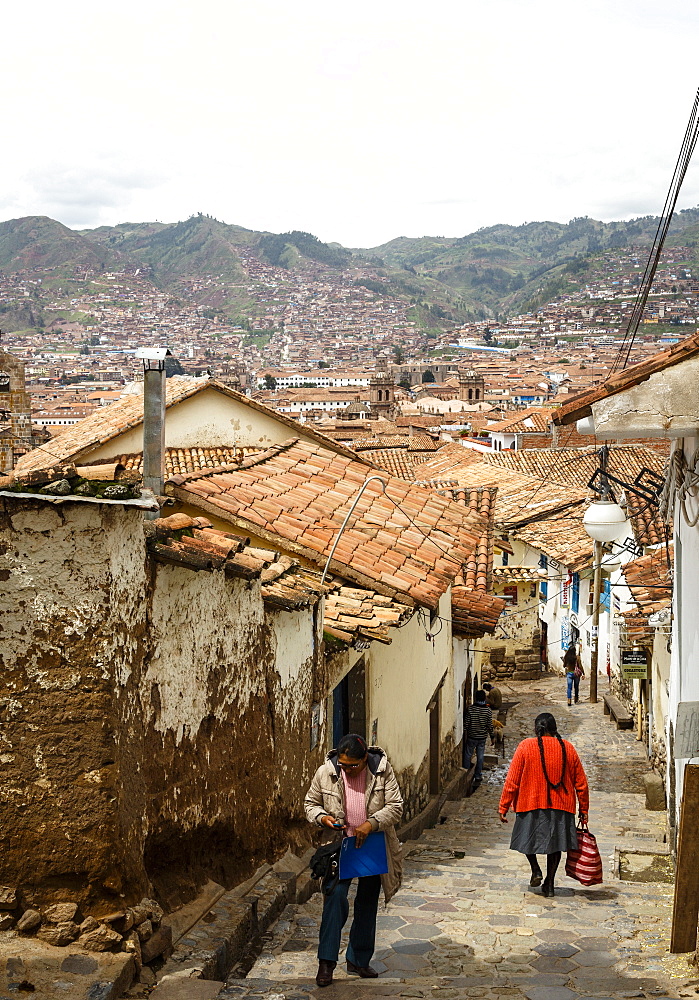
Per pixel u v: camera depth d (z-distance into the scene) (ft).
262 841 25.09
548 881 28.19
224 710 21.97
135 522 17.28
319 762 30.42
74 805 16.66
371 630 32.35
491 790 59.21
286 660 26.58
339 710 35.91
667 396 21.11
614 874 31.50
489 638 98.68
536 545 94.58
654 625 44.93
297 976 20.36
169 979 17.07
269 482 42.50
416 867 33.12
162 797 18.94
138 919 17.17
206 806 21.11
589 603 91.61
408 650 42.98
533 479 111.96
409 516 45.39
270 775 25.12
